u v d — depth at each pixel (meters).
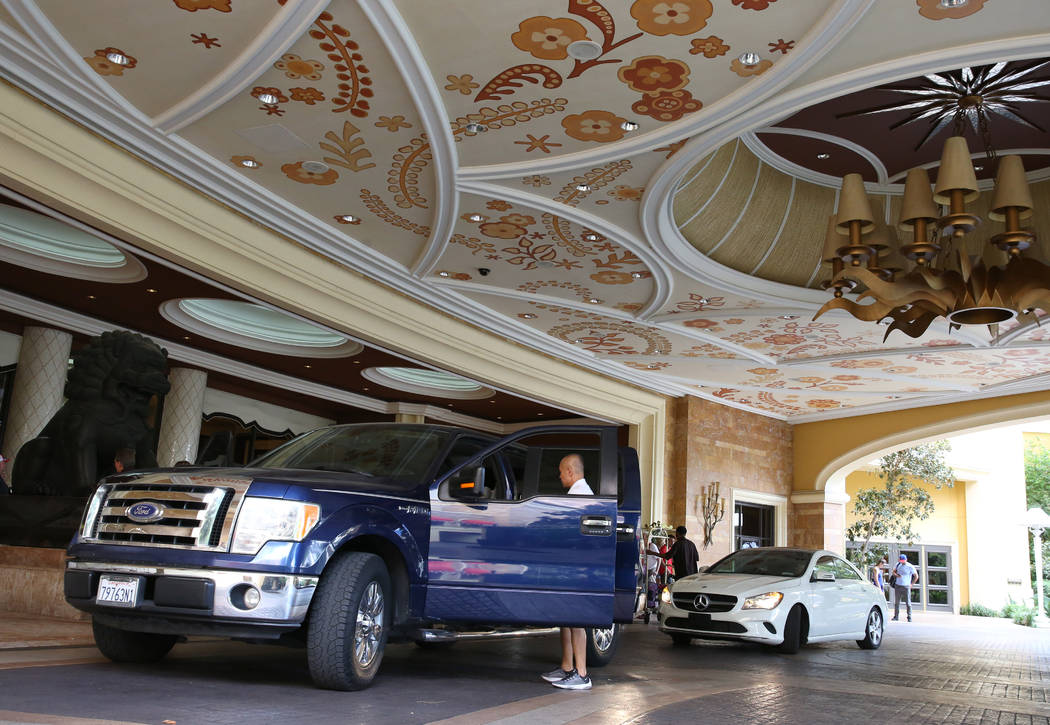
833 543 22.47
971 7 6.28
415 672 6.43
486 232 11.31
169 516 5.04
